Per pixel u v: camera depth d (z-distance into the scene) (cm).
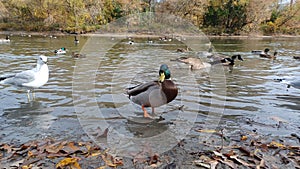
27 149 94
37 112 136
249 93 179
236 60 355
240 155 92
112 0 845
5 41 637
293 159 89
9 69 263
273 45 646
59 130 113
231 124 122
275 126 120
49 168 83
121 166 85
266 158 90
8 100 157
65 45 554
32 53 404
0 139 104
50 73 239
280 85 205
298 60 360
